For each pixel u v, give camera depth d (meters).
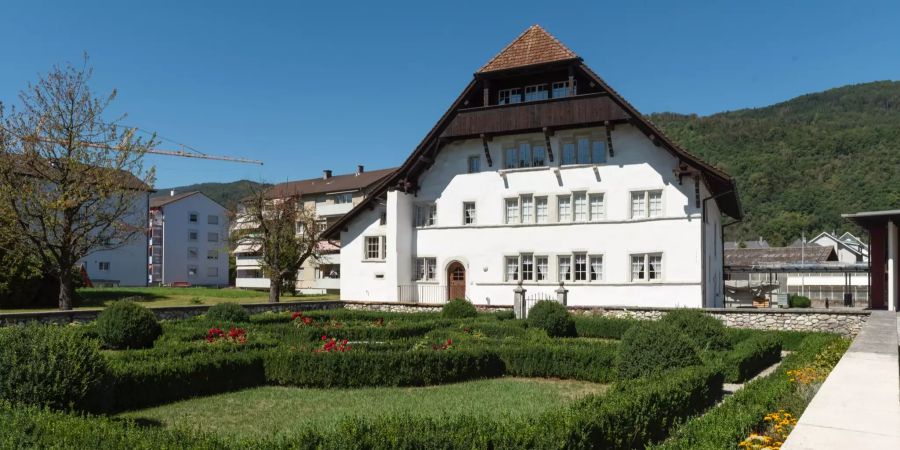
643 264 29.64
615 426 7.55
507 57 32.41
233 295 45.62
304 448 6.13
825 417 5.86
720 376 11.63
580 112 30.02
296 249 51.44
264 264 43.44
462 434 6.41
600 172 30.72
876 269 28.45
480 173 33.50
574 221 31.11
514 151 33.06
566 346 15.20
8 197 25.88
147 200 51.59
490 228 32.97
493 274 32.75
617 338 22.91
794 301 45.44
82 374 8.86
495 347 15.52
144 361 12.31
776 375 10.98
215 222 84.44
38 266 29.92
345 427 6.49
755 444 6.09
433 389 13.12
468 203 33.88
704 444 6.29
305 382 13.18
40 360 8.57
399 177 34.41
